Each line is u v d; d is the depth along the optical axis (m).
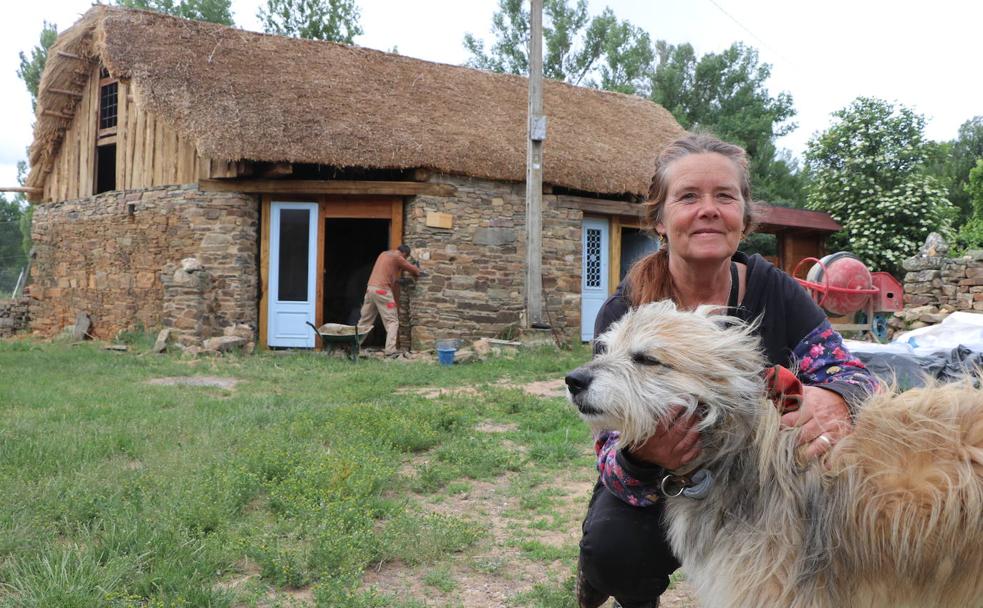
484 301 14.70
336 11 33.09
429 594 3.60
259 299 14.41
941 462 1.97
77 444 5.90
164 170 15.02
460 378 10.81
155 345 13.38
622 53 35.41
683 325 2.07
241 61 14.88
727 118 33.16
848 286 11.32
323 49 16.45
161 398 8.50
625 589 2.61
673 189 2.44
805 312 2.49
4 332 18.64
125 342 14.69
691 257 2.41
